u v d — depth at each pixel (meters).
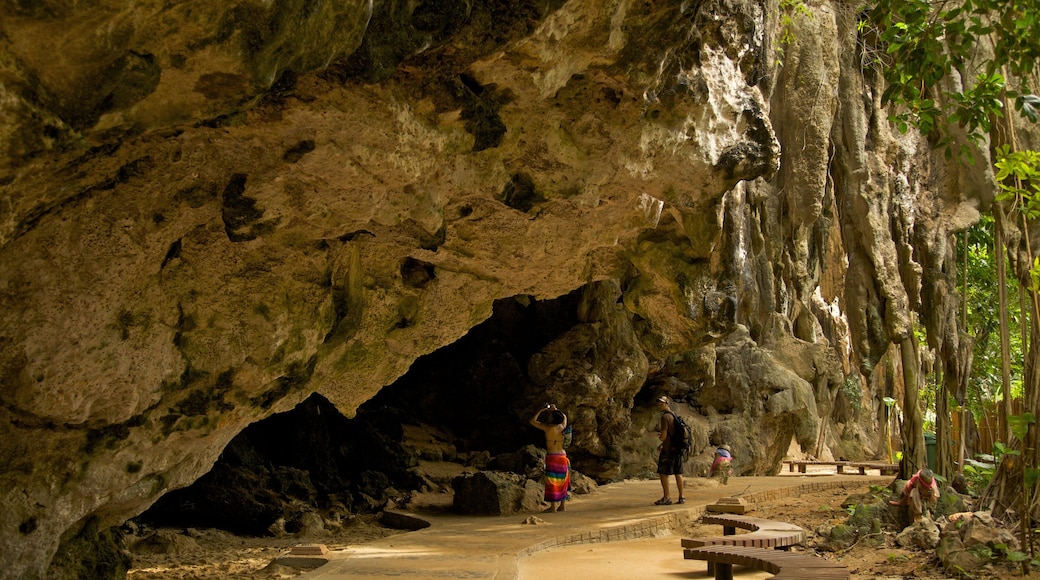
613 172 7.66
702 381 19.06
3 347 4.82
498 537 9.68
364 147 5.33
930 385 21.78
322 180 5.54
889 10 7.46
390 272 8.12
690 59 7.23
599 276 10.35
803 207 14.89
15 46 3.06
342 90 4.91
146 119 3.78
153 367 5.59
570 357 16.23
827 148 14.85
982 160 13.90
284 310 6.29
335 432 14.91
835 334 24.78
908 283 14.33
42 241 4.71
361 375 8.83
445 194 6.64
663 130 7.52
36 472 5.25
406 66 5.20
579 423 16.19
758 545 8.14
